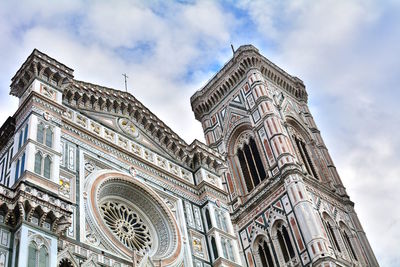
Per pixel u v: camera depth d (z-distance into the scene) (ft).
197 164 175.63
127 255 126.21
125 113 168.35
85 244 119.65
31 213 108.99
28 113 133.49
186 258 142.61
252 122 256.32
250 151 252.42
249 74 273.54
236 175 249.34
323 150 262.67
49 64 145.89
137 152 160.35
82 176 134.51
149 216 149.18
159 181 158.20
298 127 264.31
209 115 286.46
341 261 196.85
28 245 104.63
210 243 153.07
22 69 143.95
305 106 286.66
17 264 100.42
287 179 220.02
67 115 146.82
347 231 219.41
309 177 229.25
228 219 164.76
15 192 111.24
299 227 203.51
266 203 223.71
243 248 220.23
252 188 239.71
